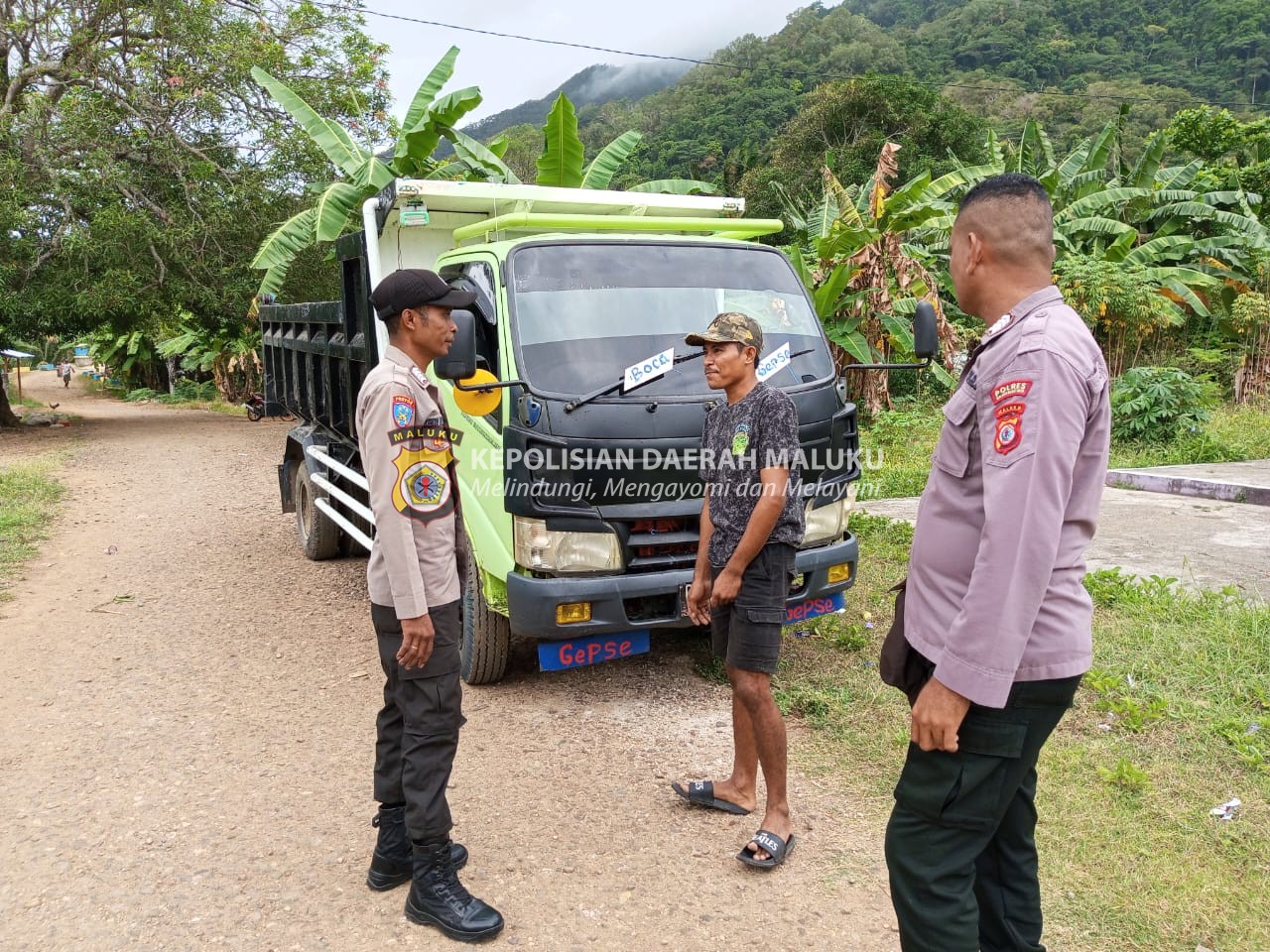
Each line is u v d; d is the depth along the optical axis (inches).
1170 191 708.7
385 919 115.6
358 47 791.1
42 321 727.7
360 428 110.3
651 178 2426.2
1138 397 479.5
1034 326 74.5
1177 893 115.1
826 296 470.3
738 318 128.1
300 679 198.1
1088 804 135.3
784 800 129.3
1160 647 189.0
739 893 120.5
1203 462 428.1
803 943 110.3
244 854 130.5
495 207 225.3
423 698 111.1
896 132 1354.6
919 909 80.7
